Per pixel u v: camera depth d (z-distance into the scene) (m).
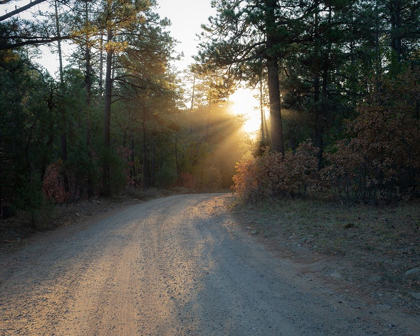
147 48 22.27
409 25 22.59
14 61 14.62
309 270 6.40
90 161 21.06
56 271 7.02
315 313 4.50
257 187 15.41
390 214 9.95
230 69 18.72
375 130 11.44
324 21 17.05
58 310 4.89
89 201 20.44
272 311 4.62
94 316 4.64
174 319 4.46
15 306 5.10
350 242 7.63
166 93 24.56
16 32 11.66
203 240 9.59
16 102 14.94
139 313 4.70
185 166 47.25
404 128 11.16
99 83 34.59
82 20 11.96
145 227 12.16
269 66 17.89
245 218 12.76
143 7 12.86
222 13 17.00
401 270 5.76
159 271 6.72
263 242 8.98
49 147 16.11
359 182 12.18
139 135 38.69
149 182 43.59
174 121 37.72
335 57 19.08
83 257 8.14
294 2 16.75
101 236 10.82
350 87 20.77
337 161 12.48
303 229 9.50
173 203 21.39
